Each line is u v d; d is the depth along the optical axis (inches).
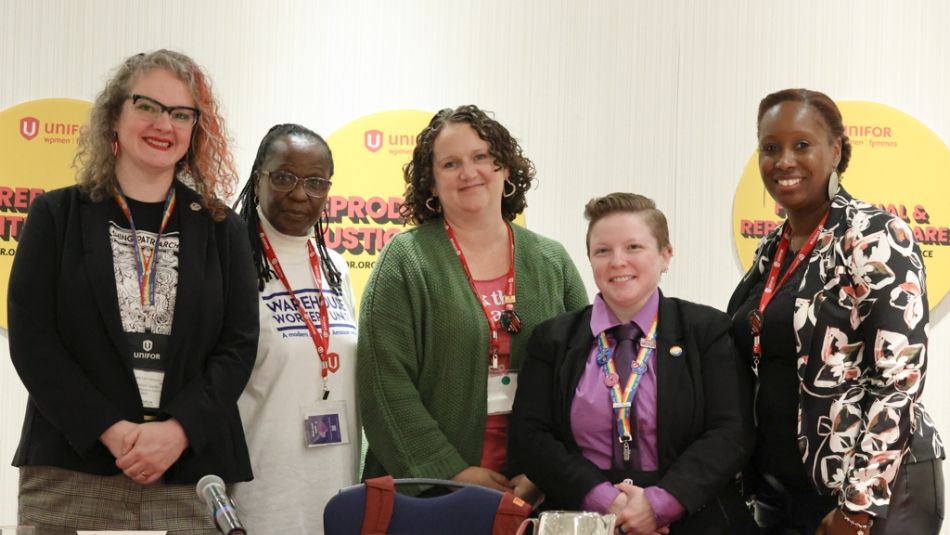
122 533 76.5
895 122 178.7
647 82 177.9
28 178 166.7
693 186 177.5
